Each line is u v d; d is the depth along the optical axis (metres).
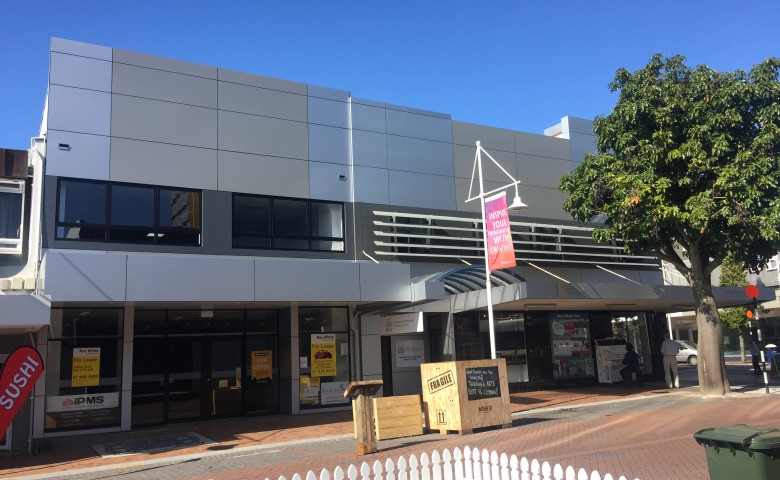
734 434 5.24
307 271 15.09
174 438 14.01
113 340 15.67
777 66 17.28
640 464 9.04
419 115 20.55
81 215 15.23
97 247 15.21
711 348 18.50
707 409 15.12
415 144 20.28
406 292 16.27
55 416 14.72
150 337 16.30
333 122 19.06
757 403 15.96
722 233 17.45
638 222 17.06
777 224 15.83
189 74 17.14
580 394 19.95
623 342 22.55
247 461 11.27
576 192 18.58
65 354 15.06
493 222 16.91
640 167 17.39
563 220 22.70
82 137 15.52
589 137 24.14
